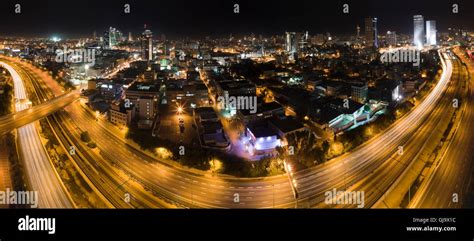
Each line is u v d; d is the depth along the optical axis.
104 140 136.62
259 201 88.81
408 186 97.38
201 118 155.25
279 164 106.50
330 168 107.88
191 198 91.44
